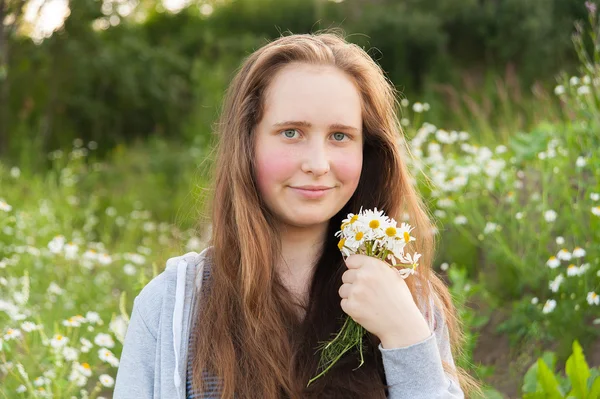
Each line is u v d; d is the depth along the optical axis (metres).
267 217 1.63
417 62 12.52
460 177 4.08
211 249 1.69
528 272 3.81
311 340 1.63
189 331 1.61
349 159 1.57
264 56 1.59
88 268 4.62
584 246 3.61
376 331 1.55
